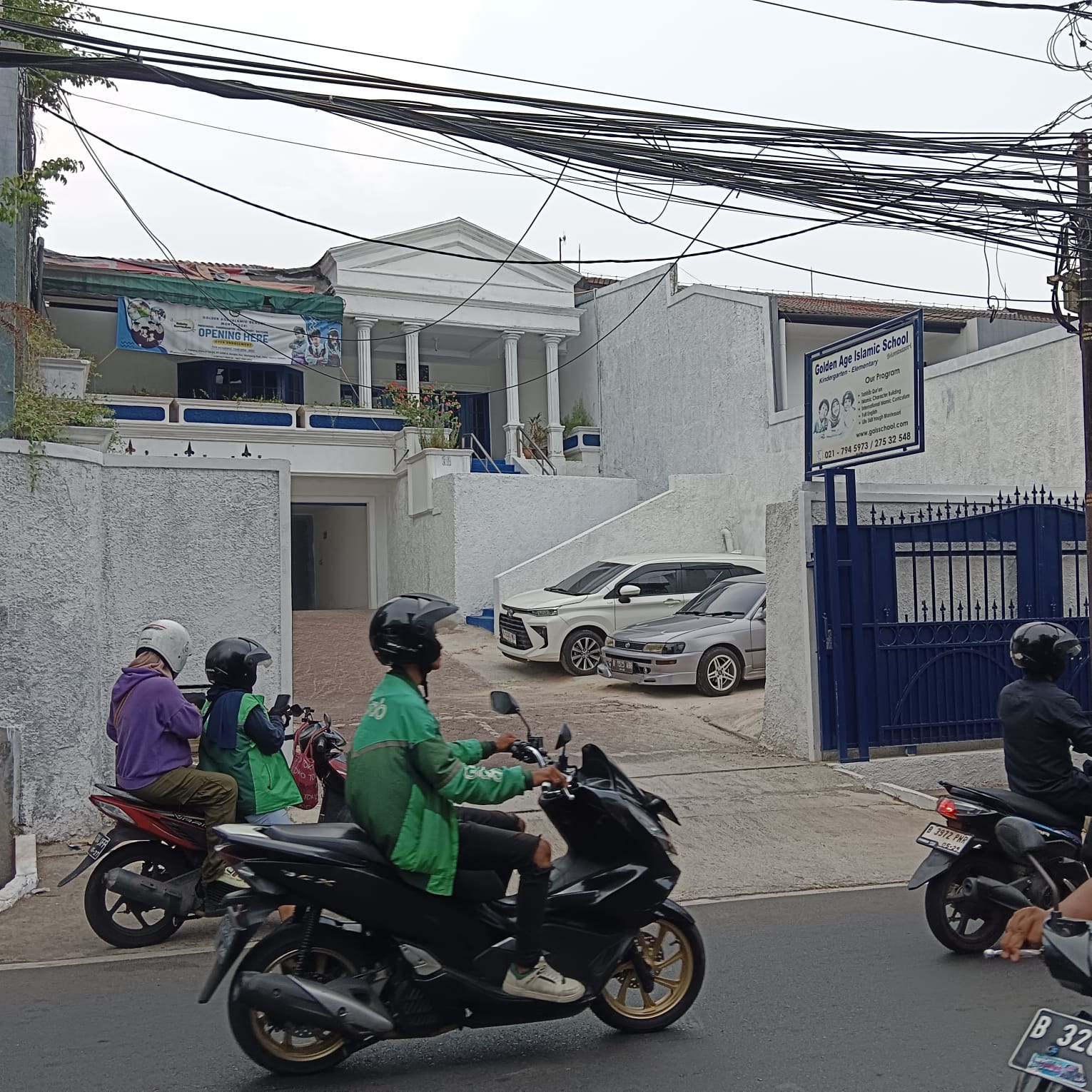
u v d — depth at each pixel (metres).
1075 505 11.38
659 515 20.28
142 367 23.64
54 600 8.33
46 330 11.62
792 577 10.88
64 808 8.33
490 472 23.59
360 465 23.20
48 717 8.26
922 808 9.49
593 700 13.77
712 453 22.55
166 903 6.08
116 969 5.90
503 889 4.51
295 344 23.08
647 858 4.68
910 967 5.80
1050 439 14.20
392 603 4.53
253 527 9.46
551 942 4.55
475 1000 4.43
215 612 9.32
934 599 10.58
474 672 16.08
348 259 23.84
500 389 27.91
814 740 10.62
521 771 4.41
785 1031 4.91
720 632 13.91
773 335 20.80
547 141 8.36
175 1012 5.22
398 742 4.35
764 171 8.82
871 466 17.67
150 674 6.32
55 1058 4.66
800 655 10.77
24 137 11.74
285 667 9.49
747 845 8.44
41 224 13.53
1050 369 14.18
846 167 8.94
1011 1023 4.99
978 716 10.83
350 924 4.52
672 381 23.91
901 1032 4.89
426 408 23.03
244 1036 4.34
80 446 9.36
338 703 13.58
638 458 25.19
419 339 26.19
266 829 4.46
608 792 4.63
